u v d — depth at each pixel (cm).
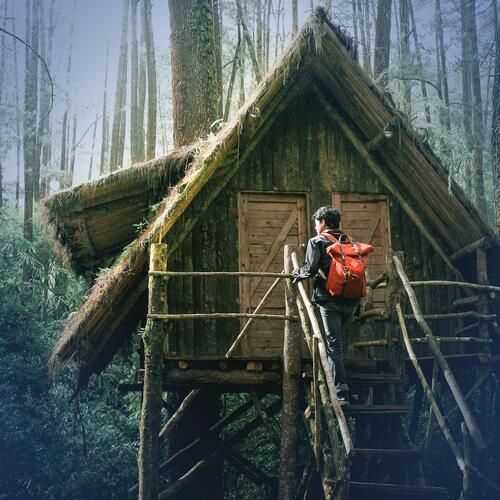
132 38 1836
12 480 872
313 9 805
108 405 1049
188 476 793
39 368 918
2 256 1007
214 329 812
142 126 1711
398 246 883
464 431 570
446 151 998
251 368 713
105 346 829
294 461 630
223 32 1576
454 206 828
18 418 891
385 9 1253
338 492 531
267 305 838
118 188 823
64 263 907
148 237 707
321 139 891
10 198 1983
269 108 859
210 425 898
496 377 817
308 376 635
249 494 1009
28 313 962
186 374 709
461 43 1517
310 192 873
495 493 605
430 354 856
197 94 935
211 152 749
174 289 807
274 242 857
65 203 818
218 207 842
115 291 729
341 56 816
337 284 575
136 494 877
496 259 833
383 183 895
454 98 1716
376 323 847
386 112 820
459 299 860
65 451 934
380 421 678
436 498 620
